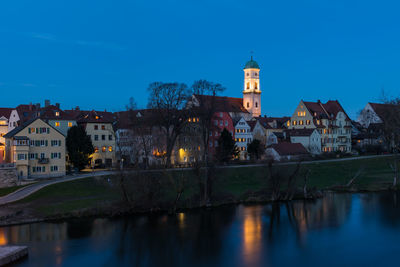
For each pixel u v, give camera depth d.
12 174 73.56
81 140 88.94
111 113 131.50
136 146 90.31
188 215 61.06
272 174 72.94
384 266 41.47
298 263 42.38
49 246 46.81
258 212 63.12
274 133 132.62
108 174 78.25
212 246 47.19
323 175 91.12
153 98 92.00
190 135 92.50
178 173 75.88
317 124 133.62
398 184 83.12
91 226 54.69
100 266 41.28
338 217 60.00
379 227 54.72
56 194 67.62
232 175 85.44
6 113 116.25
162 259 43.41
